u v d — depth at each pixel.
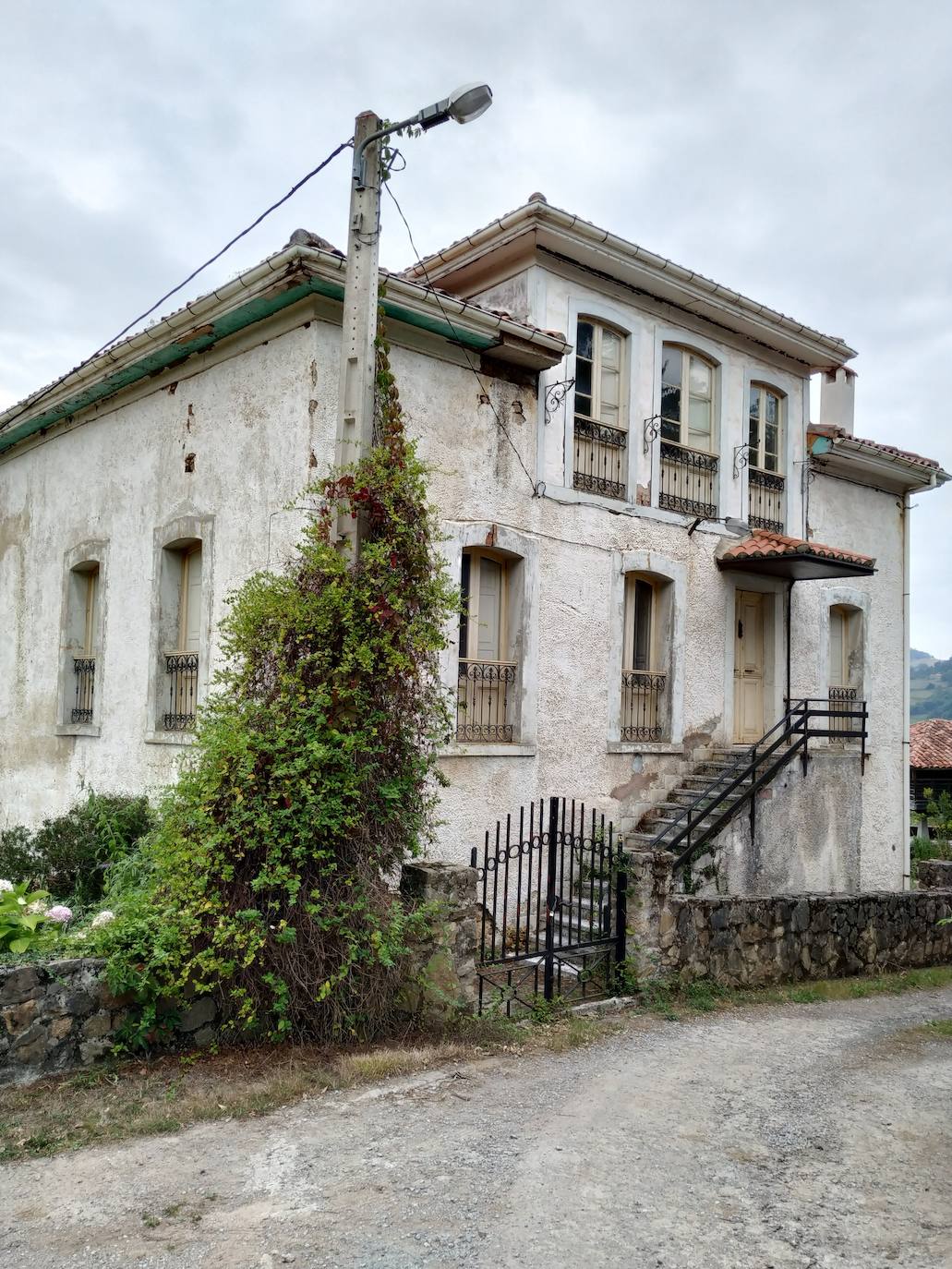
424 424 9.88
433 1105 5.50
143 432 11.40
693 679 12.69
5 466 14.38
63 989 5.62
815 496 15.01
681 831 11.43
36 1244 3.93
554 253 11.33
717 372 13.35
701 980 8.49
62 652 12.63
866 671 15.54
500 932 10.20
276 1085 5.61
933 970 10.68
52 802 12.62
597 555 11.59
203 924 6.03
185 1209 4.22
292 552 9.06
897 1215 4.34
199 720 6.91
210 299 9.38
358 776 6.49
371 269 7.33
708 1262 3.90
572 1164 4.77
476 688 10.51
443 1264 3.82
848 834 13.22
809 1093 6.00
